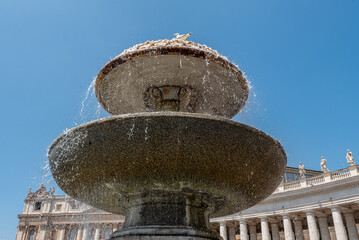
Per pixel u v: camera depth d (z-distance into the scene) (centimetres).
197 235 414
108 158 391
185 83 593
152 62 554
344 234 2544
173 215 430
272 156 439
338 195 2662
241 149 397
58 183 475
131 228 423
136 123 377
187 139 376
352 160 2706
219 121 383
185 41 582
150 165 385
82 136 400
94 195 456
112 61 559
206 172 392
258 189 456
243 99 654
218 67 562
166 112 378
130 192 432
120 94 627
